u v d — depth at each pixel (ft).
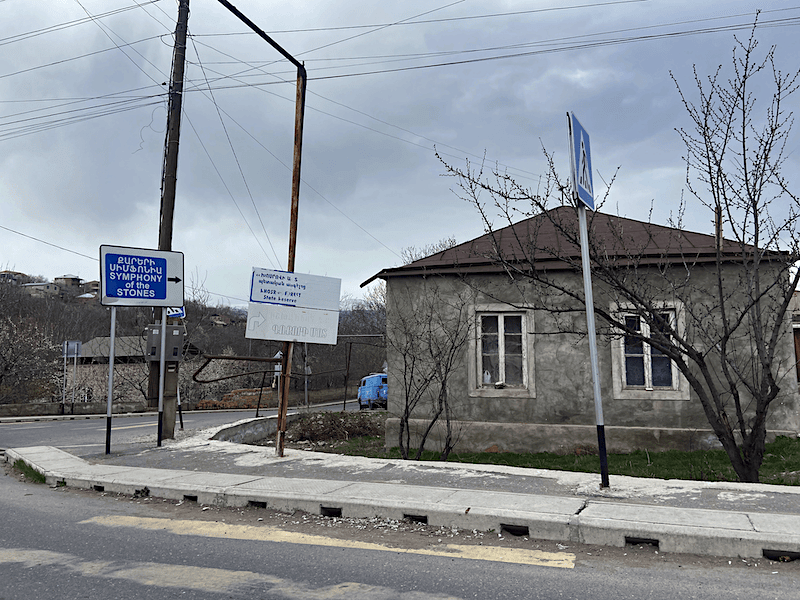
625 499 19.27
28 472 29.73
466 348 39.60
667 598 12.42
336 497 20.25
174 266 36.19
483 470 25.04
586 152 22.07
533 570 14.34
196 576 14.11
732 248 34.68
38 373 112.27
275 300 30.71
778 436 33.86
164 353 36.50
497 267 38.27
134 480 24.54
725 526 15.81
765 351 25.48
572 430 37.17
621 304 35.88
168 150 45.11
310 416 57.16
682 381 35.81
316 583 13.56
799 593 12.62
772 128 24.08
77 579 13.97
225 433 43.09
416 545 16.60
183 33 45.91
